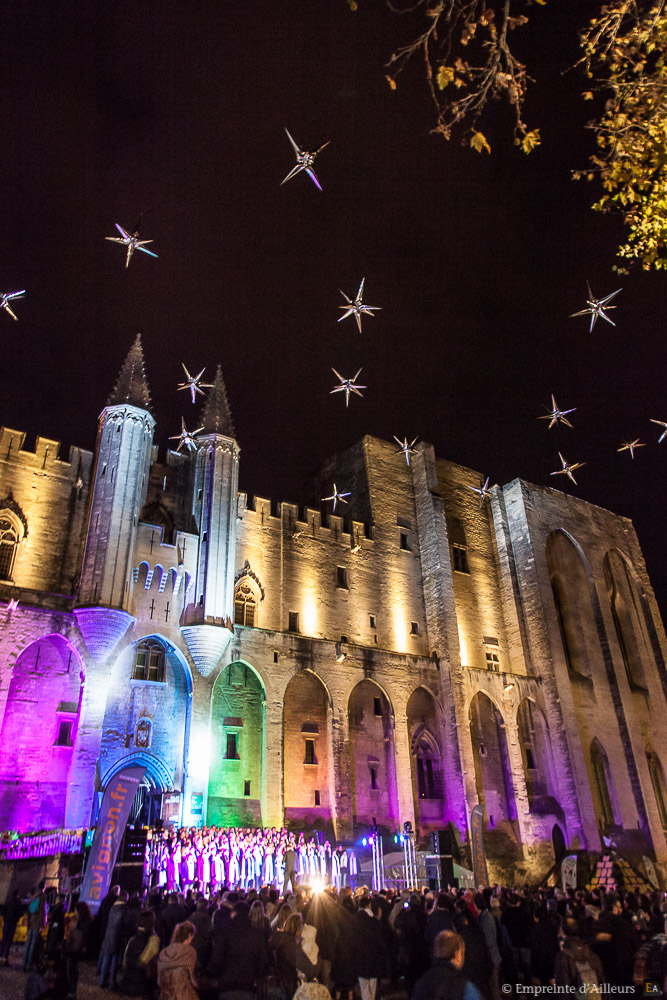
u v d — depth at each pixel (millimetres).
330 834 36219
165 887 24625
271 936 12117
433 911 13430
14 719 29656
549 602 52594
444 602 46844
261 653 37375
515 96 11508
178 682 34500
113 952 15820
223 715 35281
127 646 32906
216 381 41594
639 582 63188
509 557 54344
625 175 13641
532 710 49656
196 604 35094
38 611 30859
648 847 49250
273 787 35000
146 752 32344
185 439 38438
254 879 27375
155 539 35469
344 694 40000
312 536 43969
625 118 13180
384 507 49281
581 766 47625
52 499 34438
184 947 9773
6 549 32438
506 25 10781
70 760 30203
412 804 39938
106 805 19859
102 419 36031
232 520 37688
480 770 44688
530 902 20094
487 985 11641
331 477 53906
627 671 59156
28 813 28578
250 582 39656
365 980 13180
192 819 31281
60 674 31312
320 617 42156
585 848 44688
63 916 17281
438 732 43938
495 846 42469
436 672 45156
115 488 33344
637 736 54156
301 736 37844
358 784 39062
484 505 56625
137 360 37344
